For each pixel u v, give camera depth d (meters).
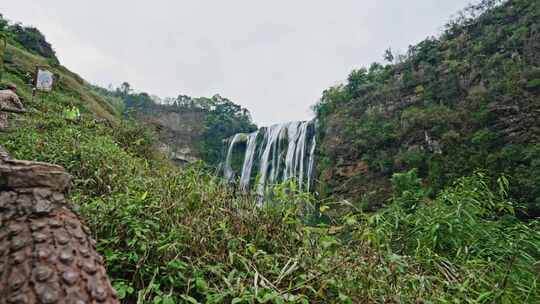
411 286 1.44
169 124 39.38
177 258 1.39
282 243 1.71
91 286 0.78
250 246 1.50
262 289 1.23
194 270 1.33
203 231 1.62
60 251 0.81
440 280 1.51
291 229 1.81
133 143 5.96
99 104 13.38
